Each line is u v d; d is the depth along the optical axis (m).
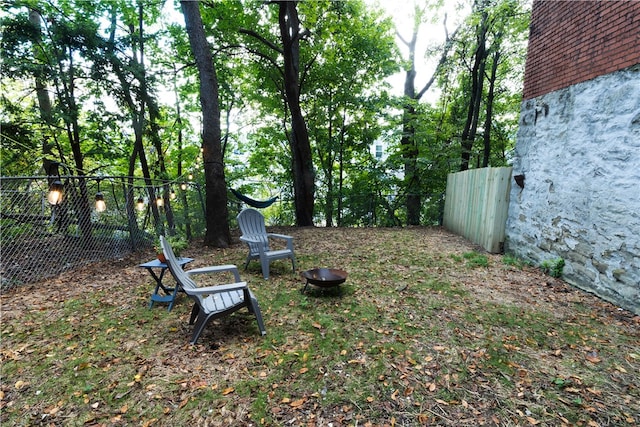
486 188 5.86
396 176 10.45
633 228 3.00
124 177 5.35
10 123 6.57
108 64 7.02
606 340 2.57
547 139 4.27
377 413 1.82
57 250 5.13
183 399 1.94
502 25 7.63
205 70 5.95
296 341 2.62
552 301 3.37
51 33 6.56
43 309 3.24
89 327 2.86
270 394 1.99
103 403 1.91
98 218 5.73
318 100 10.11
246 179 12.04
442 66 9.96
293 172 10.07
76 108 7.14
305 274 3.69
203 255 5.55
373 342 2.59
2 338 2.65
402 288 3.84
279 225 10.03
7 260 4.54
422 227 9.19
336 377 2.15
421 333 2.73
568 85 3.86
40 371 2.21
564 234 3.95
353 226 9.98
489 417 1.78
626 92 3.04
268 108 10.62
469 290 3.74
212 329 2.84
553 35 4.14
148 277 4.33
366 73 9.95
